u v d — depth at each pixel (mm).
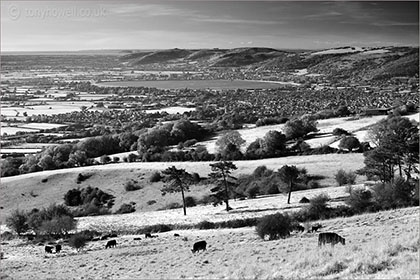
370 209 53156
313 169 84438
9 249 58406
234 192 75062
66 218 64375
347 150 97312
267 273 21688
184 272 27438
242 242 40688
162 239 52312
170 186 80500
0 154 134125
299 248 30078
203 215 65438
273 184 77125
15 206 92812
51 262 45000
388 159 63750
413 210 46500
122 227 65000
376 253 20797
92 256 45125
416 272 16750
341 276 18719
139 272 31125
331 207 56062
